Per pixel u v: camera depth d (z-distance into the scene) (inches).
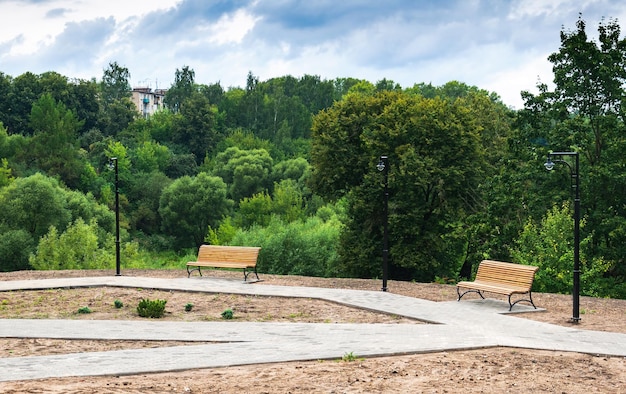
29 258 1776.6
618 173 1232.8
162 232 3105.3
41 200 2092.8
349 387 334.3
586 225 1246.3
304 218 2797.7
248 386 334.0
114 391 317.7
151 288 762.8
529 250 1105.4
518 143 1405.0
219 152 3752.5
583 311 652.1
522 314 626.5
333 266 1664.6
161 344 465.1
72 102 3973.9
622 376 376.2
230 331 514.3
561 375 373.1
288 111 4525.1
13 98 3764.8
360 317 604.4
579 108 1364.4
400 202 1371.8
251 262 837.2
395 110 1425.9
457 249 1523.1
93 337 484.4
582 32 1355.8
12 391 313.6
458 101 1510.8
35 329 522.0
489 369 382.0
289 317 605.0
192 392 322.0
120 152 3277.6
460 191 1422.2
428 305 660.1
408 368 380.2
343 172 1444.4
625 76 1314.0
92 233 1827.0
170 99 5339.6
